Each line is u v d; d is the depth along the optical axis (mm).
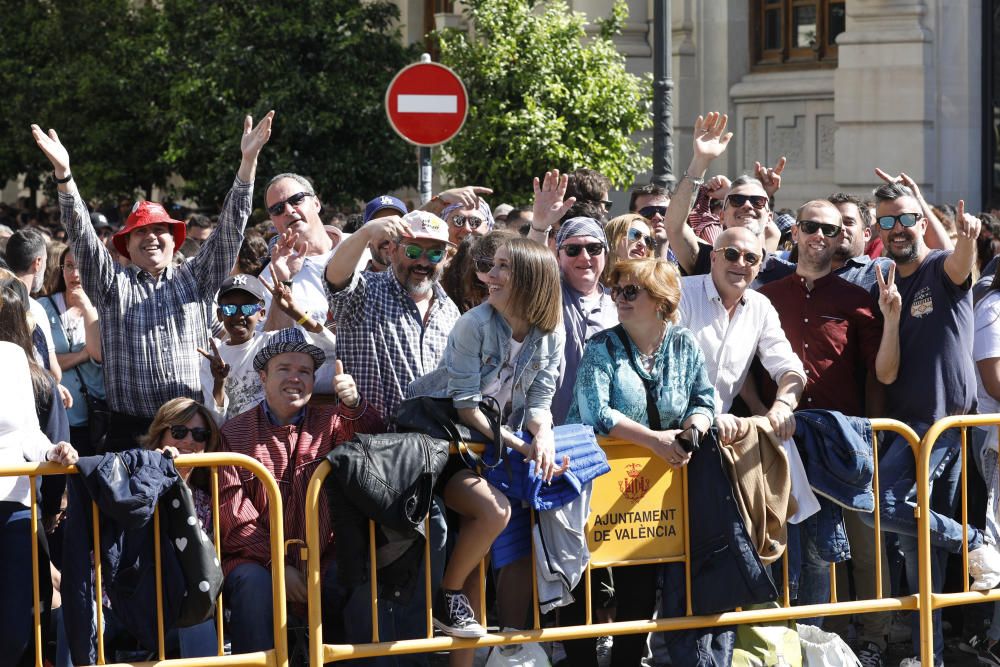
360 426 6375
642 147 17516
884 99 16000
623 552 6121
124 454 5492
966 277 7000
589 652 6496
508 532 5984
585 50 13664
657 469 6148
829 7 17281
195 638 5945
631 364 6191
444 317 6902
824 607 6379
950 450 7016
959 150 15938
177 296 7207
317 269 7699
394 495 5566
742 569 6078
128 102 21891
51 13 23812
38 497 5910
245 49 17531
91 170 22234
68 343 8406
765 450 6211
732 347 6703
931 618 6582
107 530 5535
